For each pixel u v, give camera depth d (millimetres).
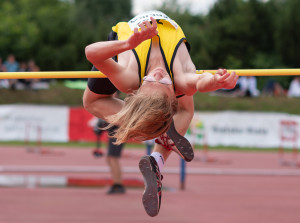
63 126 18484
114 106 4500
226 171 13625
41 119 18359
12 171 12523
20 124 18266
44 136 18344
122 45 3615
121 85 3943
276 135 18812
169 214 8070
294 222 7797
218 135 18734
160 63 4047
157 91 3783
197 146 19297
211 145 18750
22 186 10422
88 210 8227
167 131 4223
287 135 18656
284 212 8516
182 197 9617
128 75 3939
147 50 4059
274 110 24000
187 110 4535
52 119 18422
